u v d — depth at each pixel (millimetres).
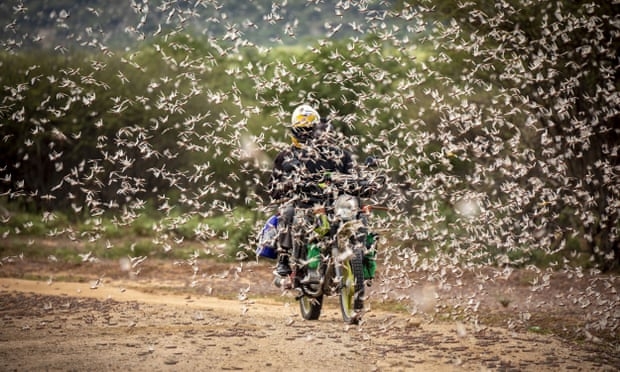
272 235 30953
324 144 27094
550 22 40844
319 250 29062
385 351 24812
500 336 28078
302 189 29188
